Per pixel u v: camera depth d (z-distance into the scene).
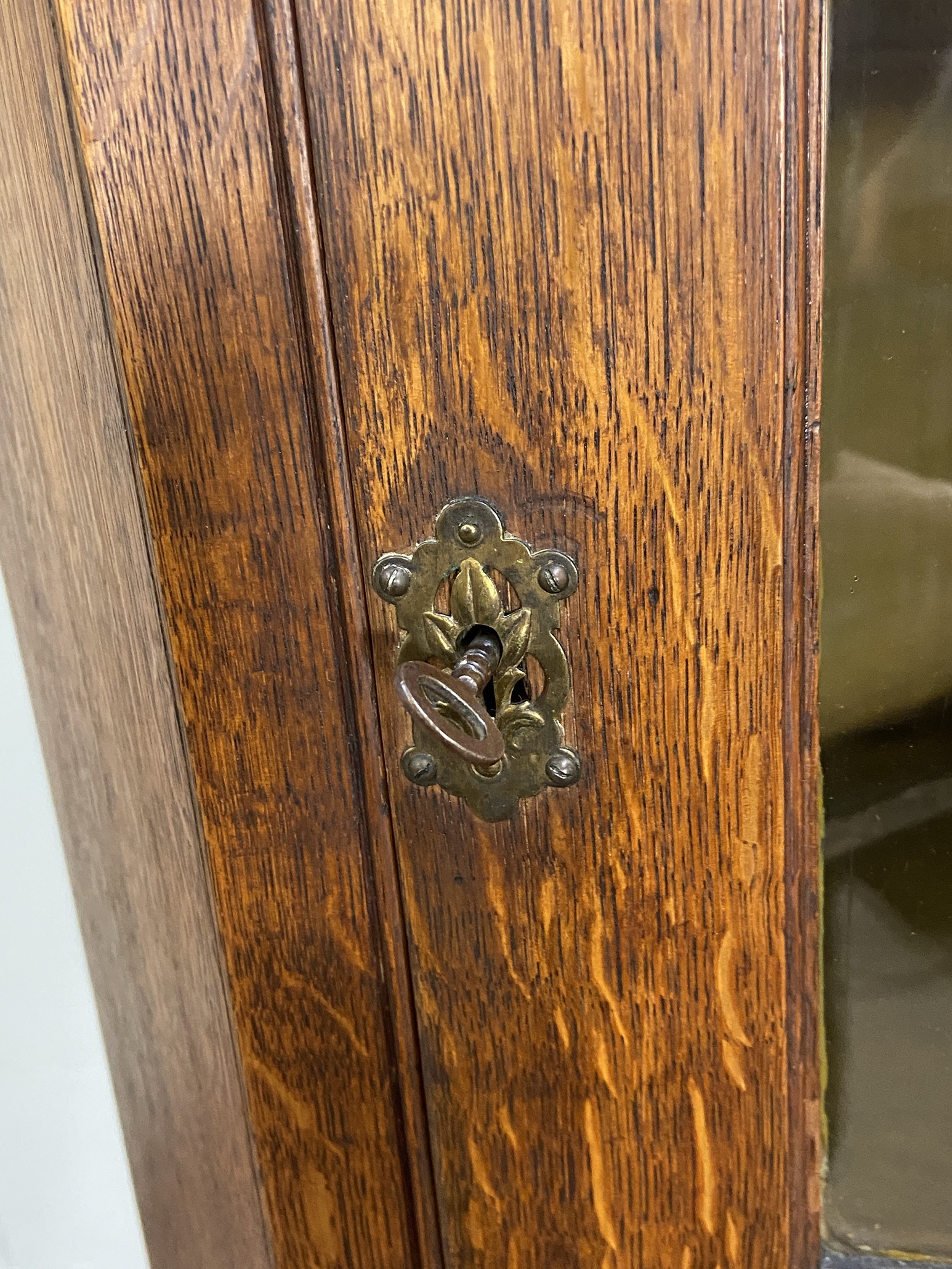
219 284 0.17
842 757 0.20
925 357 0.18
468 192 0.17
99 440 0.19
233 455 0.18
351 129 0.17
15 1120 0.23
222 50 0.16
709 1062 0.21
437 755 0.19
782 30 0.16
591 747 0.19
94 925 0.23
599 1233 0.22
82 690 0.21
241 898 0.21
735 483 0.18
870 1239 0.23
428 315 0.17
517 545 0.18
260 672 0.19
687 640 0.19
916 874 0.21
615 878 0.20
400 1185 0.22
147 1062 0.23
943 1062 0.22
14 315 0.19
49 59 0.17
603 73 0.16
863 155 0.17
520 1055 0.21
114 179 0.17
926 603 0.19
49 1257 0.25
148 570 0.19
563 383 0.18
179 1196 0.24
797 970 0.21
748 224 0.17
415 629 0.19
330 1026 0.21
